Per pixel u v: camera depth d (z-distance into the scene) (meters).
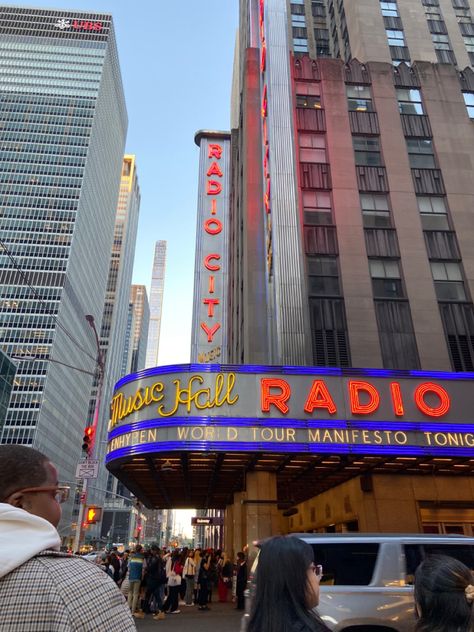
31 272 124.06
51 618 1.52
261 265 27.59
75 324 135.25
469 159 28.06
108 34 167.88
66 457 133.75
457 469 18.77
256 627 2.36
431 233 26.03
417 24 37.38
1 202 131.12
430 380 17.94
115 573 16.86
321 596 6.64
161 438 16.28
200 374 16.98
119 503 167.50
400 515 18.61
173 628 11.81
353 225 25.59
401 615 6.52
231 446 16.02
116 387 18.75
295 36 44.12
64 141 143.00
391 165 27.44
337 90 29.59
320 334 23.06
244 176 31.42
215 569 19.98
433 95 30.03
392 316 23.77
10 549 1.59
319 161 27.47
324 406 16.84
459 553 7.18
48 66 156.00
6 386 61.94
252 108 32.34
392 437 16.72
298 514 29.98
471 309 24.27
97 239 155.75
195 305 41.44
